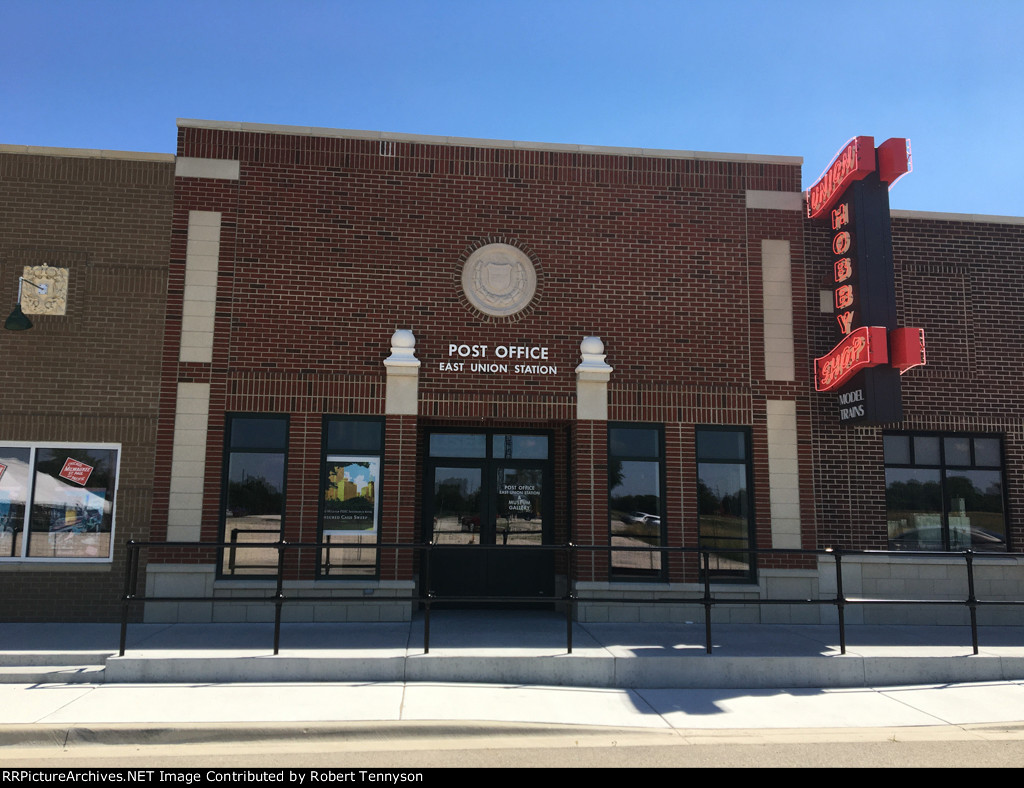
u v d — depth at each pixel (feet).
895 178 36.63
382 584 34.81
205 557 34.40
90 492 34.81
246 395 35.58
